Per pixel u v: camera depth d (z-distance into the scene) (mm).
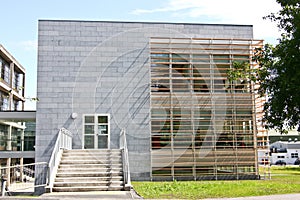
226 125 21688
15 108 45031
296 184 16344
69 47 21578
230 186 15727
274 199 11383
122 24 21969
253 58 8742
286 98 7516
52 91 21250
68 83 21344
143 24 22094
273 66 7762
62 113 21141
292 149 62750
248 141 21656
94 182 15328
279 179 20281
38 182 20438
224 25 22641
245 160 21625
